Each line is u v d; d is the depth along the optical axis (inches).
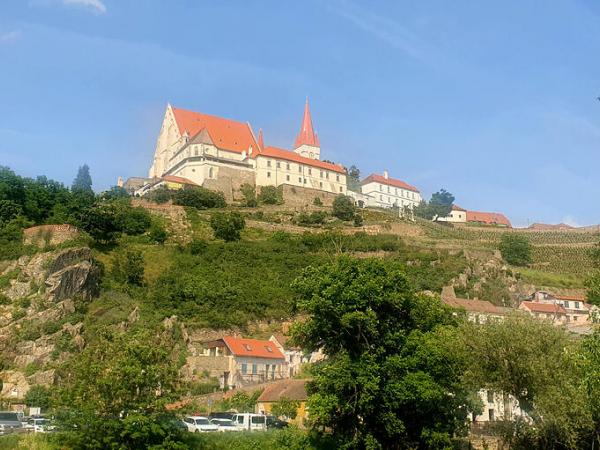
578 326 4579.2
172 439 2236.7
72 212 5349.4
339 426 2452.0
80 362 2225.6
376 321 2416.3
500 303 5428.2
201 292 4717.0
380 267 2561.5
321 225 6604.3
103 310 4340.6
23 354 3823.8
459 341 2444.6
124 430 2102.6
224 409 3223.4
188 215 6112.2
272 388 3294.8
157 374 2228.1
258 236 6077.8
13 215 5078.7
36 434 2176.4
